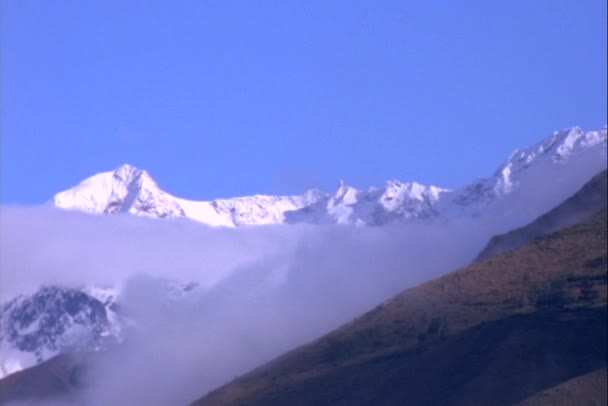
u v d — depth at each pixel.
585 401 167.62
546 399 169.88
